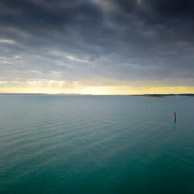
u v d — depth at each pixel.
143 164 15.55
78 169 14.59
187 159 16.48
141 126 31.70
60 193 11.34
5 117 41.88
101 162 16.02
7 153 17.89
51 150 18.91
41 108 67.50
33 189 11.70
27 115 45.97
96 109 64.94
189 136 24.70
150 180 12.88
